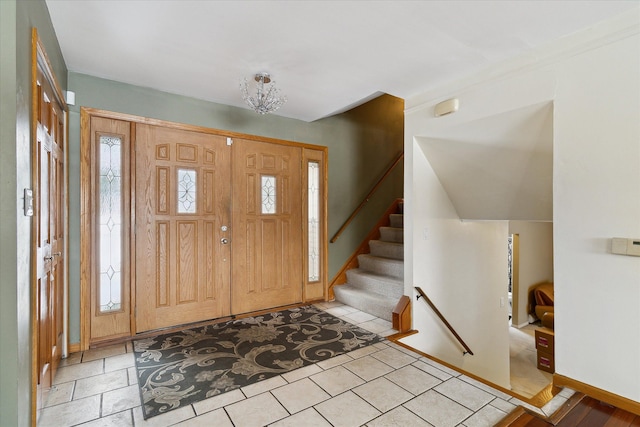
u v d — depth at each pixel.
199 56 2.43
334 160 4.41
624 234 1.89
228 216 3.55
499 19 1.93
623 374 1.90
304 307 3.99
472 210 3.51
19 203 1.29
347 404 1.99
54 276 2.21
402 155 5.20
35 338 1.54
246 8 1.84
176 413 1.89
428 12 1.86
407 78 2.78
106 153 2.90
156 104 3.10
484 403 2.01
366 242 4.72
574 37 2.06
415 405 1.99
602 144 1.96
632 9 1.82
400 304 3.25
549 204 2.91
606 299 1.96
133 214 3.00
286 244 3.99
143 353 2.69
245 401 2.01
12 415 1.24
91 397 2.05
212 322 3.42
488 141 2.75
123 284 2.98
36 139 1.54
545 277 6.77
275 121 3.87
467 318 3.81
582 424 1.78
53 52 2.05
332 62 2.51
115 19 1.96
